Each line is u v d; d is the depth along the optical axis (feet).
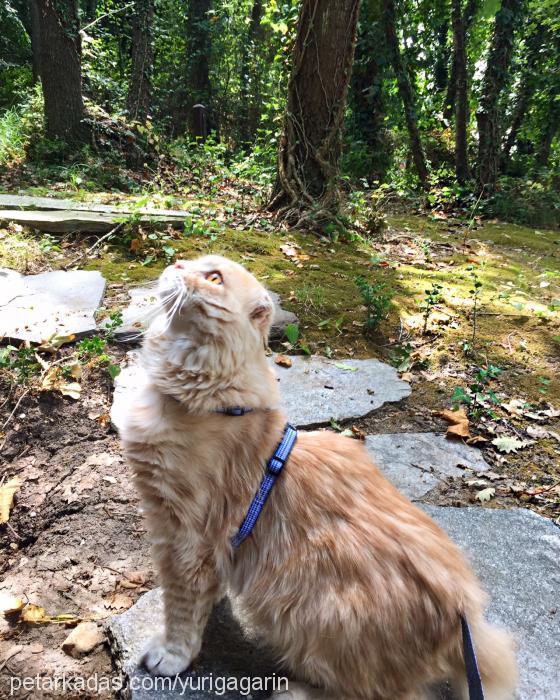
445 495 2.53
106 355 3.09
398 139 10.53
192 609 1.67
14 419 2.77
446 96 12.21
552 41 10.29
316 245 5.41
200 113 11.73
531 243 6.89
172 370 1.67
